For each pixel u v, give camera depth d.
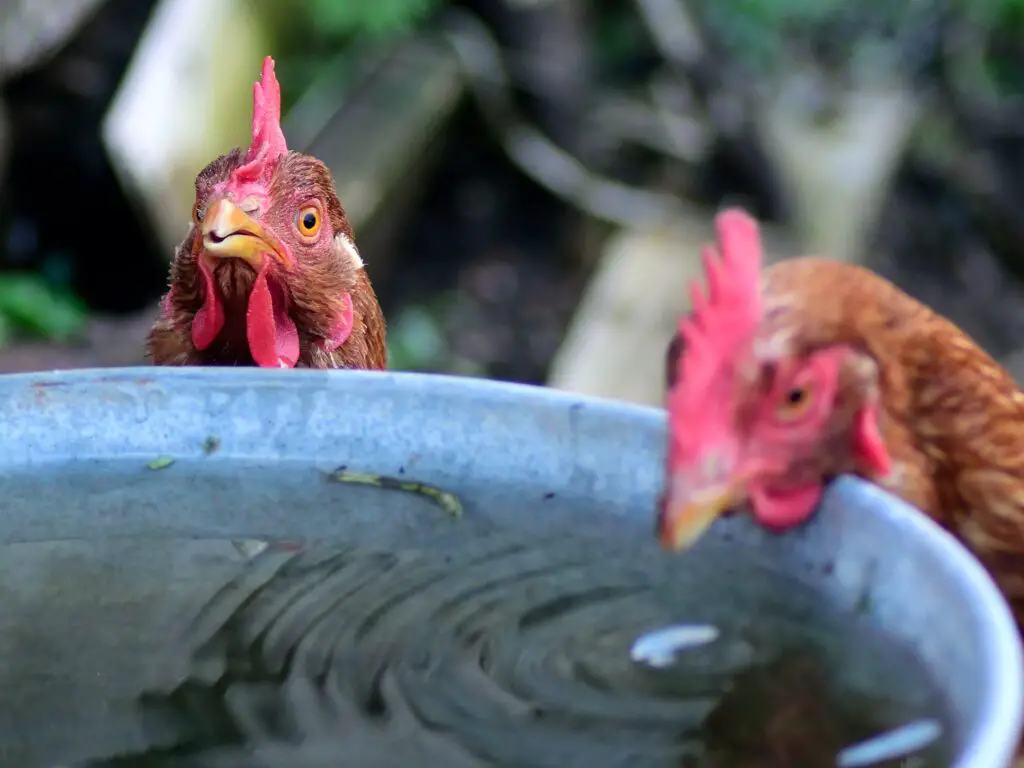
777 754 0.85
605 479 0.94
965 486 0.94
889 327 0.92
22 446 0.96
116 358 1.86
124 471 0.96
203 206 1.07
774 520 0.91
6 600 0.91
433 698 0.87
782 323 0.89
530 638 0.90
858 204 2.32
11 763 0.85
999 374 0.95
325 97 2.35
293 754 0.85
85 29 1.94
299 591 0.92
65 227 1.99
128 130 1.82
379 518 0.94
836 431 0.90
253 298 1.07
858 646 0.88
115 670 0.88
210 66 1.99
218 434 0.96
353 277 1.11
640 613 0.90
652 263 2.06
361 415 0.96
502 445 0.95
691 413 0.89
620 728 0.86
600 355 1.78
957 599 0.86
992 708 0.82
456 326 2.25
